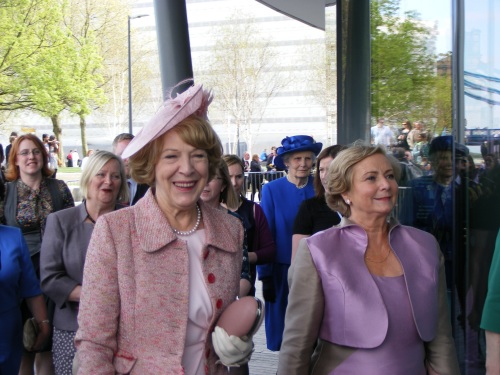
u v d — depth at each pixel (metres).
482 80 3.52
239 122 47.25
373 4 5.62
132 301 2.02
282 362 2.42
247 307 2.11
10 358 3.11
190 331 2.09
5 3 26.78
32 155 4.86
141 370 1.99
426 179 4.29
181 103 2.10
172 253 2.09
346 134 6.30
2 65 27.23
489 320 2.34
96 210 3.78
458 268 3.67
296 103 68.38
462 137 3.70
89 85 29.47
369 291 2.33
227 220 2.30
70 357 3.60
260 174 22.59
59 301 3.60
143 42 42.34
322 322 2.41
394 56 5.06
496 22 3.39
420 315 2.33
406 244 2.46
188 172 2.10
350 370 2.32
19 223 4.78
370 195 2.44
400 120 4.88
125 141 5.60
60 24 30.62
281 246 4.71
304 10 13.73
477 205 3.52
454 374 2.38
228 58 46.31
